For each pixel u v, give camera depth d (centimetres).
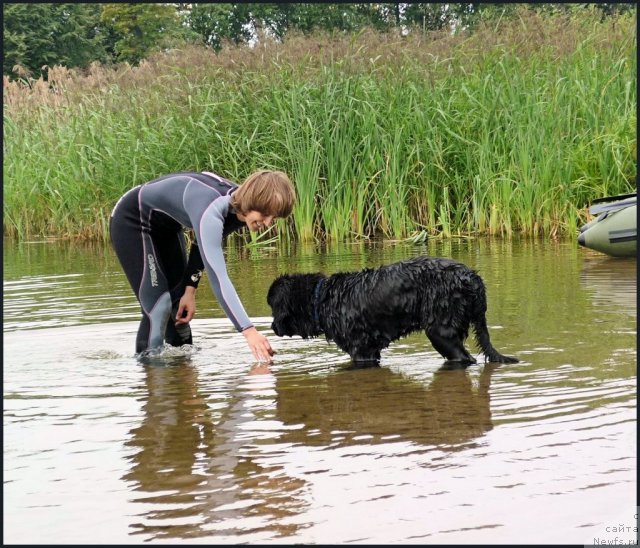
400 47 1391
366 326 551
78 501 330
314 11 2577
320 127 1337
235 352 593
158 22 3331
